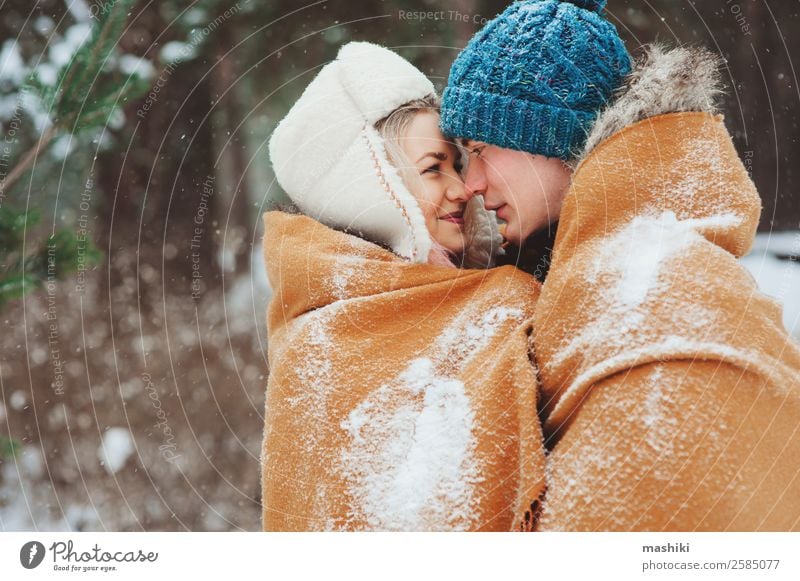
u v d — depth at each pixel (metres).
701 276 0.88
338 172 1.30
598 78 1.10
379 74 1.32
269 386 1.24
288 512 1.12
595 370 0.88
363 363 1.11
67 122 1.62
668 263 0.90
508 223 1.16
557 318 0.96
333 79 1.35
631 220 0.95
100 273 4.23
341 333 1.15
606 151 0.99
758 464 0.82
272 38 4.28
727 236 0.93
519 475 0.95
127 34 4.20
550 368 0.95
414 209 1.22
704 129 0.98
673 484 0.81
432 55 3.62
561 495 0.88
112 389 3.79
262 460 1.21
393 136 1.31
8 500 3.46
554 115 1.08
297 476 1.11
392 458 1.03
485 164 1.17
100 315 4.09
